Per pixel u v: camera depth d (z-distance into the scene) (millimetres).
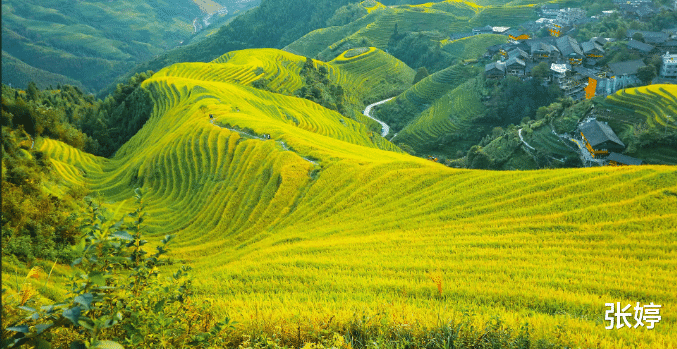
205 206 62875
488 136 145750
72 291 9086
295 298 25109
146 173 79188
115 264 10250
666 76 146125
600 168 42406
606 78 145750
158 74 167250
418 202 46031
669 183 37625
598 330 17484
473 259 31094
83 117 151750
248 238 51969
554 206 38406
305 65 188375
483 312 21750
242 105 106875
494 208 40531
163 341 9516
